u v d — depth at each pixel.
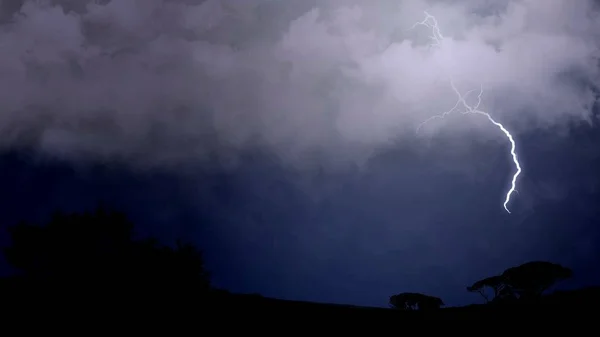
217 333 10.46
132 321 10.68
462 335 11.09
